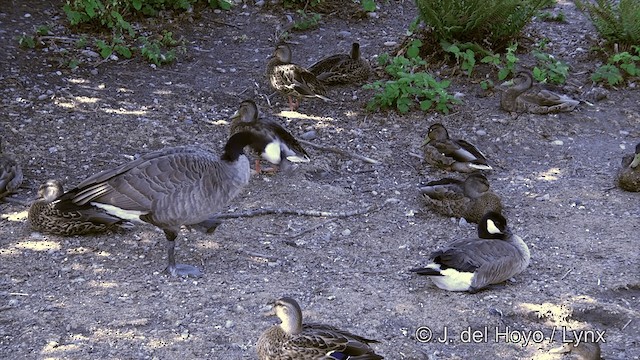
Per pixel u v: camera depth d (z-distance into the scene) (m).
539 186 12.35
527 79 14.29
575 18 17.98
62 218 10.32
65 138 12.72
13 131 12.70
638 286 9.82
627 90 15.30
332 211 11.46
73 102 13.61
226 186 9.63
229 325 8.79
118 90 14.12
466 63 15.29
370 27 17.30
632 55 16.14
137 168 9.45
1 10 15.63
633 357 8.55
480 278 9.48
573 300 9.48
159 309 9.05
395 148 13.37
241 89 14.70
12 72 14.09
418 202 11.84
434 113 14.32
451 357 8.48
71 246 10.30
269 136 12.02
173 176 9.38
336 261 10.24
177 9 16.70
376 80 15.32
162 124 13.33
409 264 10.23
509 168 12.92
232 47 15.99
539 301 9.45
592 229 11.14
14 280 9.52
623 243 10.76
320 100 14.61
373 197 11.96
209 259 10.18
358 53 15.07
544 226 11.20
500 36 16.05
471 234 10.99
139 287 9.48
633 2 15.80
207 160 9.55
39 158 12.21
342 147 13.29
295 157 12.17
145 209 9.42
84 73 14.43
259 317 8.96
